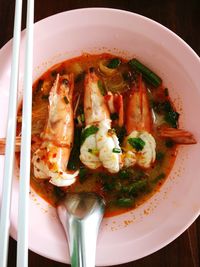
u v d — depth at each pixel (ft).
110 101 0.68
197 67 0.64
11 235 0.59
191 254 0.67
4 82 0.64
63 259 0.59
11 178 0.55
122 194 0.66
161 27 0.65
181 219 0.61
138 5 0.75
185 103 0.66
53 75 0.70
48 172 0.64
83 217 0.63
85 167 0.67
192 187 0.63
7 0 0.75
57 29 0.66
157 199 0.65
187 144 0.65
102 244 0.61
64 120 0.67
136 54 0.69
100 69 0.70
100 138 0.64
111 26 0.66
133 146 0.65
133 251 0.60
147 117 0.67
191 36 0.74
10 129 0.57
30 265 0.66
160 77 0.69
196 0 0.76
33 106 0.69
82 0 0.75
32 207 0.65
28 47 0.61
